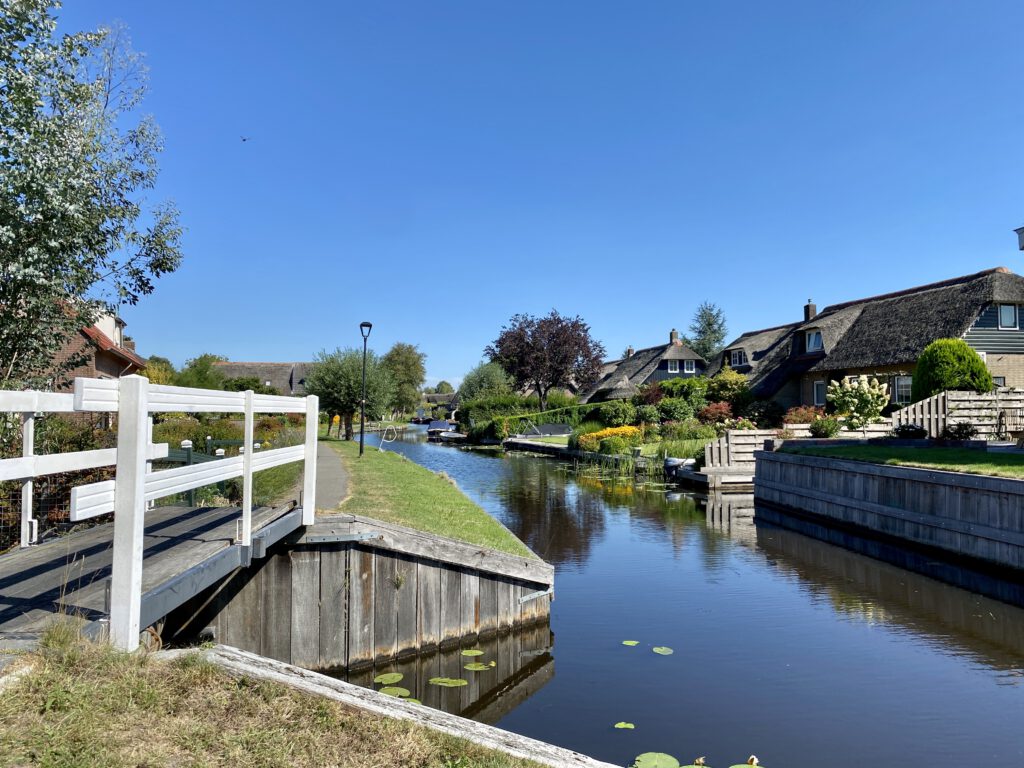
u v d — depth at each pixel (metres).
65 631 3.23
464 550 7.12
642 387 41.22
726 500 17.89
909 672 6.38
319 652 6.48
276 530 5.64
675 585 9.49
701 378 35.38
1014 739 5.08
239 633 6.30
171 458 9.12
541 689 6.02
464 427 53.97
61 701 2.81
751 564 10.77
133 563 3.39
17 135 6.87
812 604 8.59
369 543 6.59
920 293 29.47
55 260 7.68
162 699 3.13
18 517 6.63
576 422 41.97
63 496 7.48
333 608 6.53
